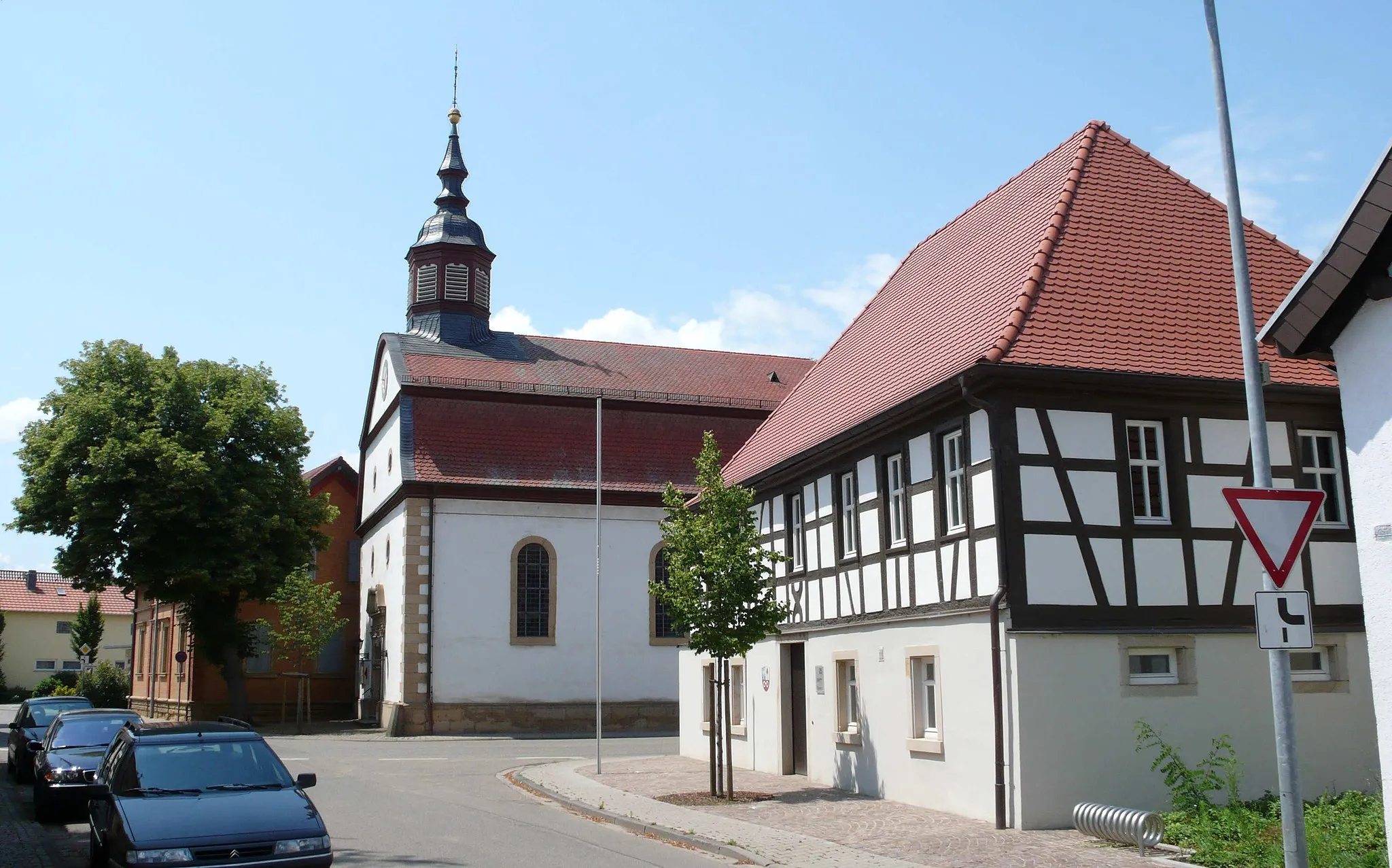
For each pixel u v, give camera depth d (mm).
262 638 43469
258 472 39688
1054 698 14406
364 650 42031
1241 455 15758
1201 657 15086
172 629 47500
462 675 35156
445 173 43094
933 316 19719
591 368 42281
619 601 37125
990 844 13102
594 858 12719
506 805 17766
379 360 42156
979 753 15016
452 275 42000
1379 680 9906
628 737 34000
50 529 38188
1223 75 9883
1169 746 14742
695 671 25953
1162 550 15203
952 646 15734
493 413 38438
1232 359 15906
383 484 40281
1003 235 19609
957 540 15773
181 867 9742
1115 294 16453
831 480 19953
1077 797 14289
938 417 16406
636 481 38281
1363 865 10367
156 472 37625
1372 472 10102
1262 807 14109
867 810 16234
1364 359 10227
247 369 41875
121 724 17406
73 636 71062
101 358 39938
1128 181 18641
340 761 25672
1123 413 15375
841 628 19250
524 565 36469
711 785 18062
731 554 18234
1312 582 15773
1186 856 11820
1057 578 14719
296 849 10172
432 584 35344
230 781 11258
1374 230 9859
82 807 16016
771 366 45750
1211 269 17438
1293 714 8641
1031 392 15055
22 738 21016
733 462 26625
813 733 20266
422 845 13562
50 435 38406
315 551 45312
